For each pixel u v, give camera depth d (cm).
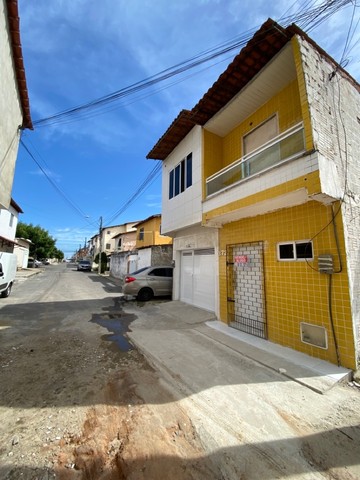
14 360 433
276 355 457
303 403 312
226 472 207
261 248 583
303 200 473
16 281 1772
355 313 404
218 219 676
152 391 335
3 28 491
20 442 235
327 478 204
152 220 2097
